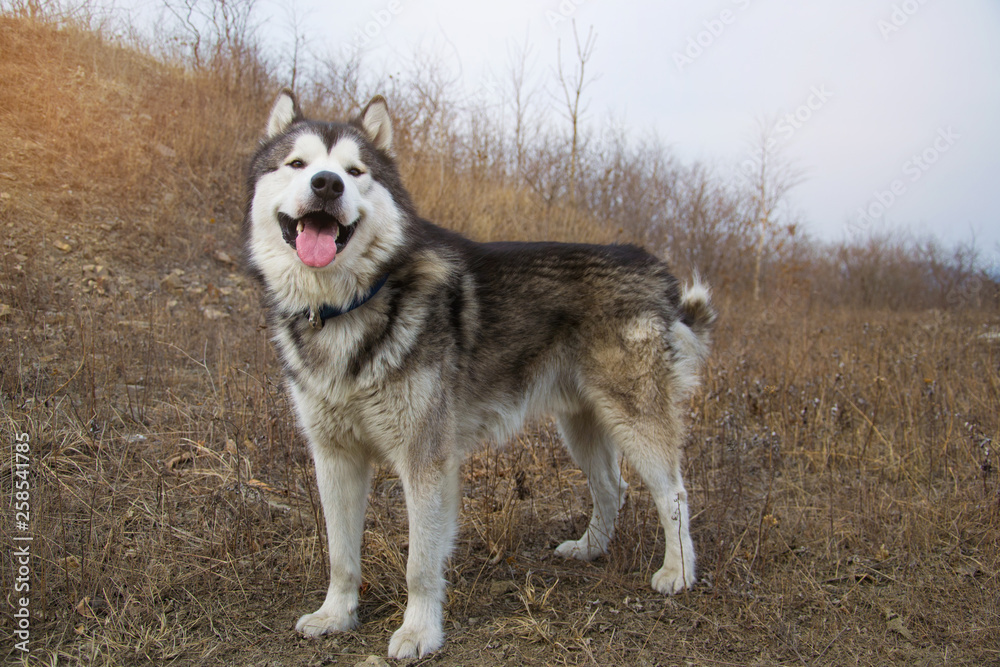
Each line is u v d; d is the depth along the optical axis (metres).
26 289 5.38
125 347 4.88
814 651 2.49
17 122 7.81
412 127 10.16
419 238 2.79
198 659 2.35
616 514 3.42
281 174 2.59
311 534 3.21
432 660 2.40
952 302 15.66
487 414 2.97
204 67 10.84
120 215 7.25
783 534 3.44
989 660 2.43
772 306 10.66
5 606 2.44
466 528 3.46
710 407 5.19
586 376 3.13
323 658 2.38
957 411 4.84
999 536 3.23
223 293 6.70
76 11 10.20
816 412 4.98
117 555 2.84
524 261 3.09
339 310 2.53
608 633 2.62
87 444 3.54
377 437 2.60
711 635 2.61
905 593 2.85
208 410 4.29
